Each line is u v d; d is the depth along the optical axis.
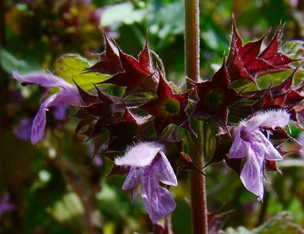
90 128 0.21
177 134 0.20
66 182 0.32
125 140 0.20
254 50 0.20
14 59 0.29
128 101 0.20
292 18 0.38
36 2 0.30
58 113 0.29
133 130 0.20
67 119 0.30
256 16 0.38
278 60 0.21
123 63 0.20
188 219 0.27
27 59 0.30
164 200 0.19
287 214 0.23
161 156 0.19
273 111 0.19
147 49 0.20
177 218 0.27
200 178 0.21
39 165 0.32
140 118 0.20
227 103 0.19
